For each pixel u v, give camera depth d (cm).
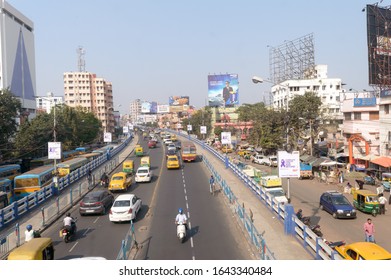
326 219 2445
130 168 4512
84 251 1823
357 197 2683
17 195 3566
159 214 2556
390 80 4681
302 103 5484
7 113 4922
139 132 18138
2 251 1784
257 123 7219
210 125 11994
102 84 15700
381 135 4478
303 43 9425
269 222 2203
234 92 12169
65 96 15388
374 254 1344
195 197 3127
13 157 5388
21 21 11094
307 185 3891
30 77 11444
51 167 4200
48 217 2498
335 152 5472
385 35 4766
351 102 5138
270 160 5556
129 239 1731
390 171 4097
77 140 7856
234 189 3341
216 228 2156
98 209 2531
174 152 6250
